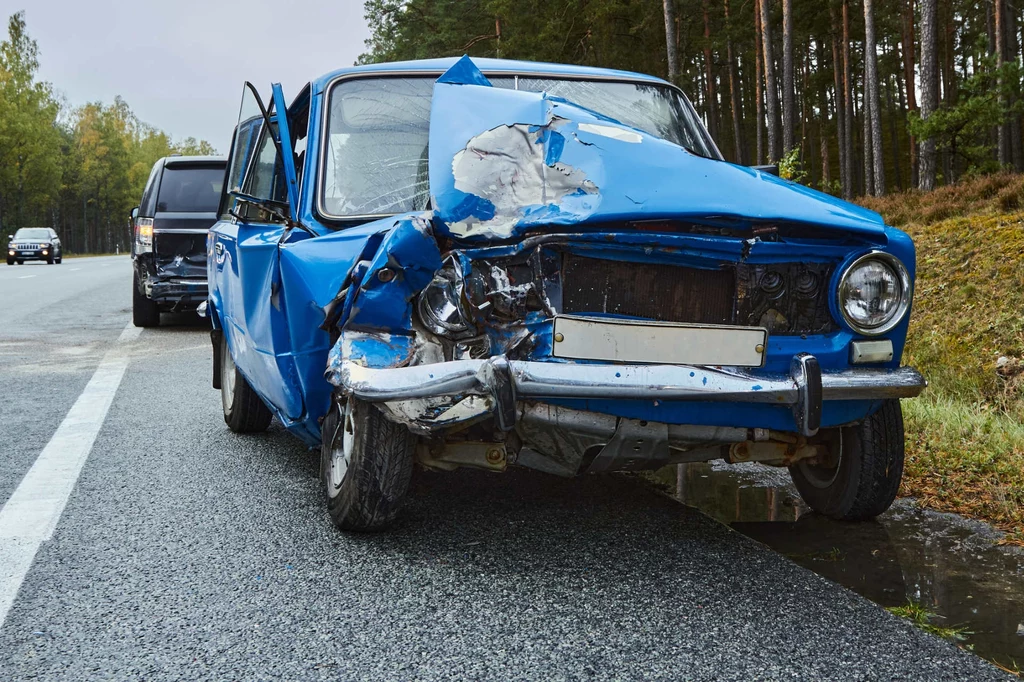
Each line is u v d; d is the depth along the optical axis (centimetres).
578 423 301
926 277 976
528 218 309
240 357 495
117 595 302
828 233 322
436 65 429
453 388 288
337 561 331
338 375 309
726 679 239
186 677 244
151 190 1145
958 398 648
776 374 316
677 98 477
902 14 5122
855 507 374
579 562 329
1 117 7475
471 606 289
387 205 375
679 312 321
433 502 405
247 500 416
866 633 268
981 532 369
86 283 2305
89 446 532
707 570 320
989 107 2284
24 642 267
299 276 342
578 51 3834
